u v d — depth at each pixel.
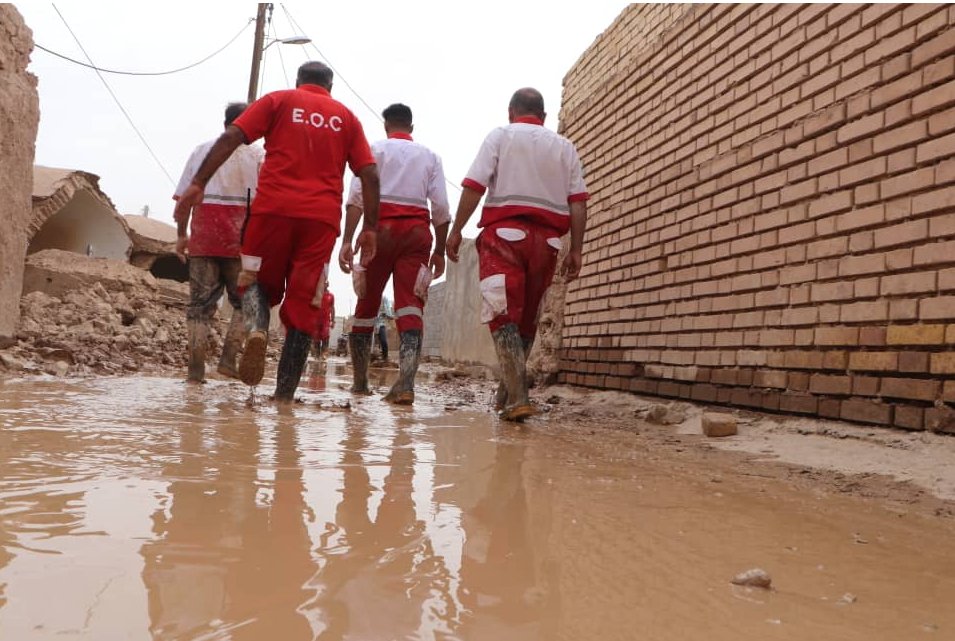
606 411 5.28
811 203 3.97
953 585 1.37
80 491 1.49
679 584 1.24
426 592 1.08
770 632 1.04
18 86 5.62
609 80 6.80
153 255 16.03
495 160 4.02
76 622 0.86
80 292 9.46
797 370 3.95
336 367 11.21
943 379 3.07
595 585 1.19
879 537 1.75
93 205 13.55
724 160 4.84
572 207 4.21
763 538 1.65
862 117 3.67
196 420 2.74
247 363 3.51
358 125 3.78
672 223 5.46
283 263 3.68
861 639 1.04
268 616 0.93
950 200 3.10
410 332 4.69
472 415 4.15
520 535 1.48
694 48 5.35
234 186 4.77
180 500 1.49
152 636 0.84
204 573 1.07
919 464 2.74
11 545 1.13
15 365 4.34
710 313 4.85
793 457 3.12
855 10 3.78
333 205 3.63
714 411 4.48
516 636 0.94
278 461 2.04
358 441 2.60
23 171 5.73
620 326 6.14
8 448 1.88
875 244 3.50
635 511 1.82
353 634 0.89
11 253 5.61
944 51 3.22
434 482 1.96
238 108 4.82
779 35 4.38
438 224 4.91
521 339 4.32
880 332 3.40
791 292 4.05
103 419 2.55
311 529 1.37
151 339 8.33
